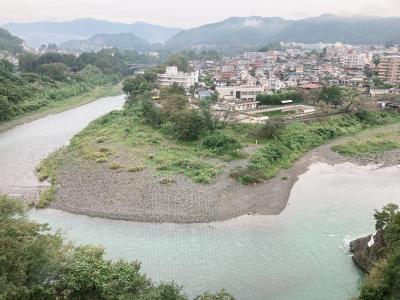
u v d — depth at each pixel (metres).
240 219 46.72
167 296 26.28
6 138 86.50
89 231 43.28
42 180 59.03
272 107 106.31
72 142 79.62
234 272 35.59
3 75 130.12
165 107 92.12
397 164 71.62
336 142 84.62
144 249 39.50
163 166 61.62
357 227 44.91
